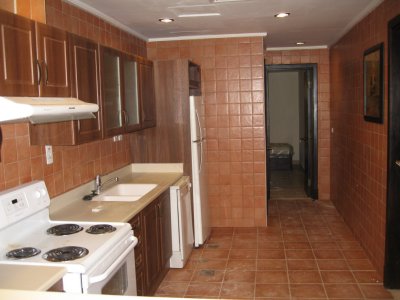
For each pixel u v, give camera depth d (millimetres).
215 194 5242
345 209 5270
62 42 2387
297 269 3916
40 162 2725
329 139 6383
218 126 5129
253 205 5207
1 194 2242
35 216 2465
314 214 5730
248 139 5109
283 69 6344
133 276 2531
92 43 2781
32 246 2203
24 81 2020
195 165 4371
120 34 4180
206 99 5102
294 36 5246
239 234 4973
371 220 3965
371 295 3355
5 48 1875
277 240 4727
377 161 3691
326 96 6312
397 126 3232
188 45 5031
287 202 6434
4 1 2264
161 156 4348
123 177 4113
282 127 9961
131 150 4379
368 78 3930
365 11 3840
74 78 2521
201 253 4395
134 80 3688
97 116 2854
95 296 1279
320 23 4422
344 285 3549
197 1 3312
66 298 1272
